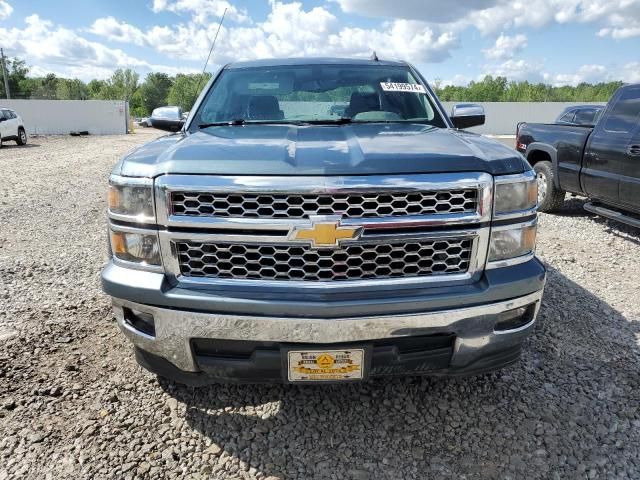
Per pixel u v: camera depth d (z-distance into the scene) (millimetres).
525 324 2150
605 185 5625
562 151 6453
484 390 2619
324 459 2145
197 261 1975
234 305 1915
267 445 2227
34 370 2760
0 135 19781
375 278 1947
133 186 1998
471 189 1947
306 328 1898
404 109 3221
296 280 1931
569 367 2840
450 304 1949
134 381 2680
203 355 2051
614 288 4090
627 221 5285
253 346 1993
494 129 41312
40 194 8492
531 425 2346
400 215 1908
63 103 34875
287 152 2039
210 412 2443
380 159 1943
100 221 6484
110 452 2164
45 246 5273
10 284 4066
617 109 5602
